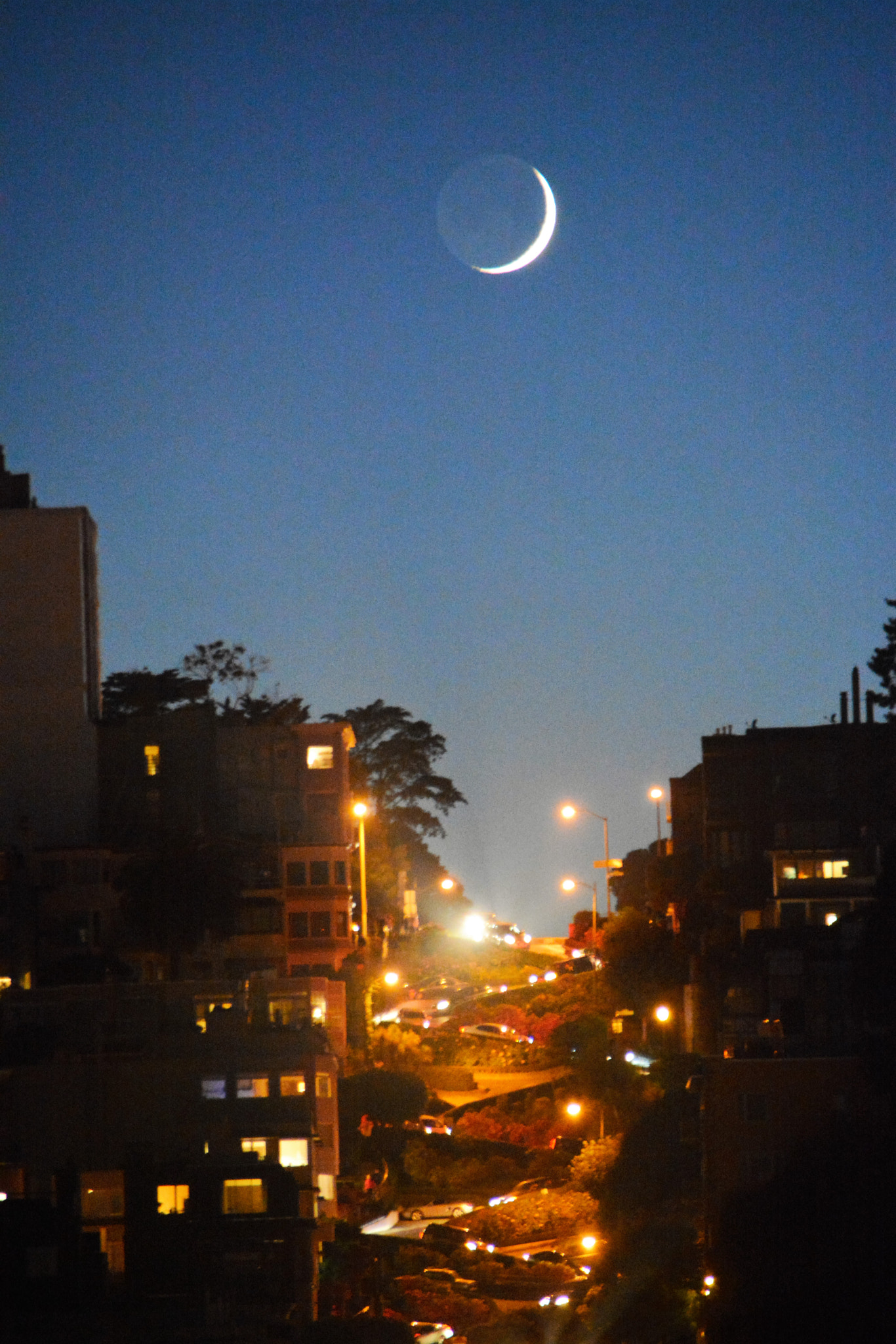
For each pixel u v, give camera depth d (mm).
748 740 93188
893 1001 52125
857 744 91438
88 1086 54625
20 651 94938
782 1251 46688
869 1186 47438
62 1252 47469
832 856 85188
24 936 81562
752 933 72625
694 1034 80812
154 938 83062
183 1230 48375
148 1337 44812
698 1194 58344
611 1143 66188
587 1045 88125
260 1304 47750
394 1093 74500
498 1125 76562
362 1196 66562
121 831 93250
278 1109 55625
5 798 93312
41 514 95812
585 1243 59094
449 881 90875
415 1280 55844
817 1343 44312
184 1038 58281
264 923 92812
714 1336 45938
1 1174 53094
